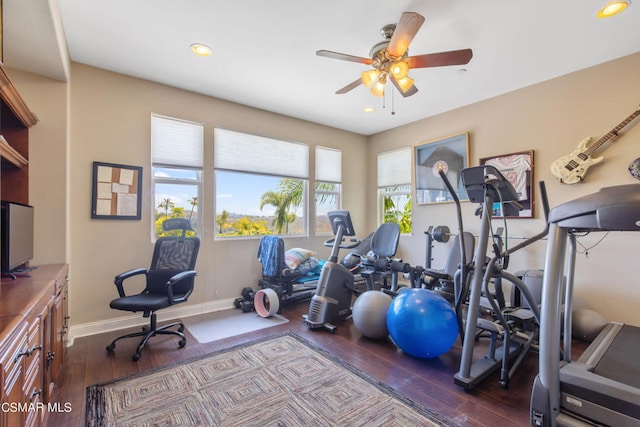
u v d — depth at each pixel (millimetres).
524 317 2322
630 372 1495
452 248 3654
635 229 1132
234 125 3980
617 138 2926
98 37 2549
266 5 2184
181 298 2748
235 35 2547
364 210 5559
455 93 3736
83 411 1788
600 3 2158
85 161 2971
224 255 3846
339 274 3328
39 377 1459
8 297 1429
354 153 5414
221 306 3801
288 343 2775
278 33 2523
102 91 3076
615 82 2947
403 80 2490
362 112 4391
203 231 3691
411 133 4855
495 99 3836
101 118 3062
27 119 2311
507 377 2055
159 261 3000
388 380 2152
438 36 2551
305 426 1676
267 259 3740
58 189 2564
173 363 2385
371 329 2797
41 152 2506
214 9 2225
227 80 3359
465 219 4141
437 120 4480
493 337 2312
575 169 3123
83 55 2826
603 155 3014
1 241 1797
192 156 3629
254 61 2965
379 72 2480
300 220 4738
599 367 1556
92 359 2447
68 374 2207
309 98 3871
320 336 2957
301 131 4688
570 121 3229
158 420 1719
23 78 2469
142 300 2582
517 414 1776
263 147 4254
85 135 2977
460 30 2471
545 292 1386
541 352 1389
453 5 2174
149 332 2697
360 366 2354
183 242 3061
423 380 2154
